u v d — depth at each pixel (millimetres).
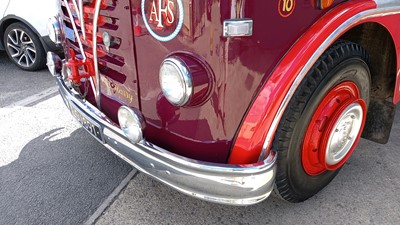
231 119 1847
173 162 1889
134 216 2479
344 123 2293
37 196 2691
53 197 2678
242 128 1872
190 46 1733
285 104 1839
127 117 1969
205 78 1733
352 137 2445
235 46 1673
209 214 2465
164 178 1975
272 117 1841
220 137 1889
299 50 1843
